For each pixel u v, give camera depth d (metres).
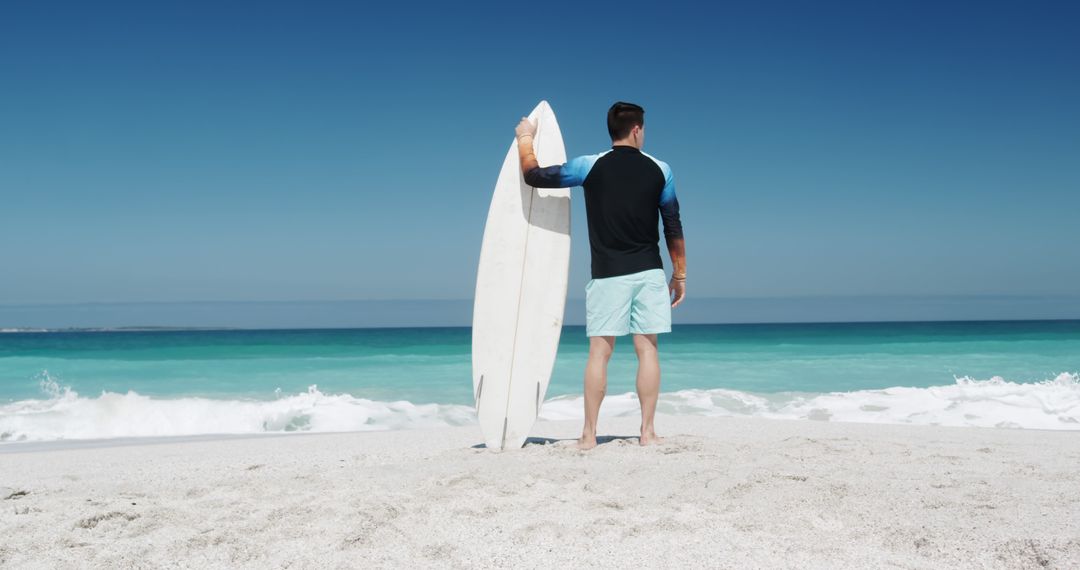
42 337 39.38
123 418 8.45
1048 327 46.97
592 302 3.79
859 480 2.82
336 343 26.44
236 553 2.09
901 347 21.11
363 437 5.68
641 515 2.41
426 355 18.86
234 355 18.88
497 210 4.24
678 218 3.92
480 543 2.14
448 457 3.67
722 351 20.19
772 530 2.21
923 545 2.03
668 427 5.84
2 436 7.70
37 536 2.31
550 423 6.49
